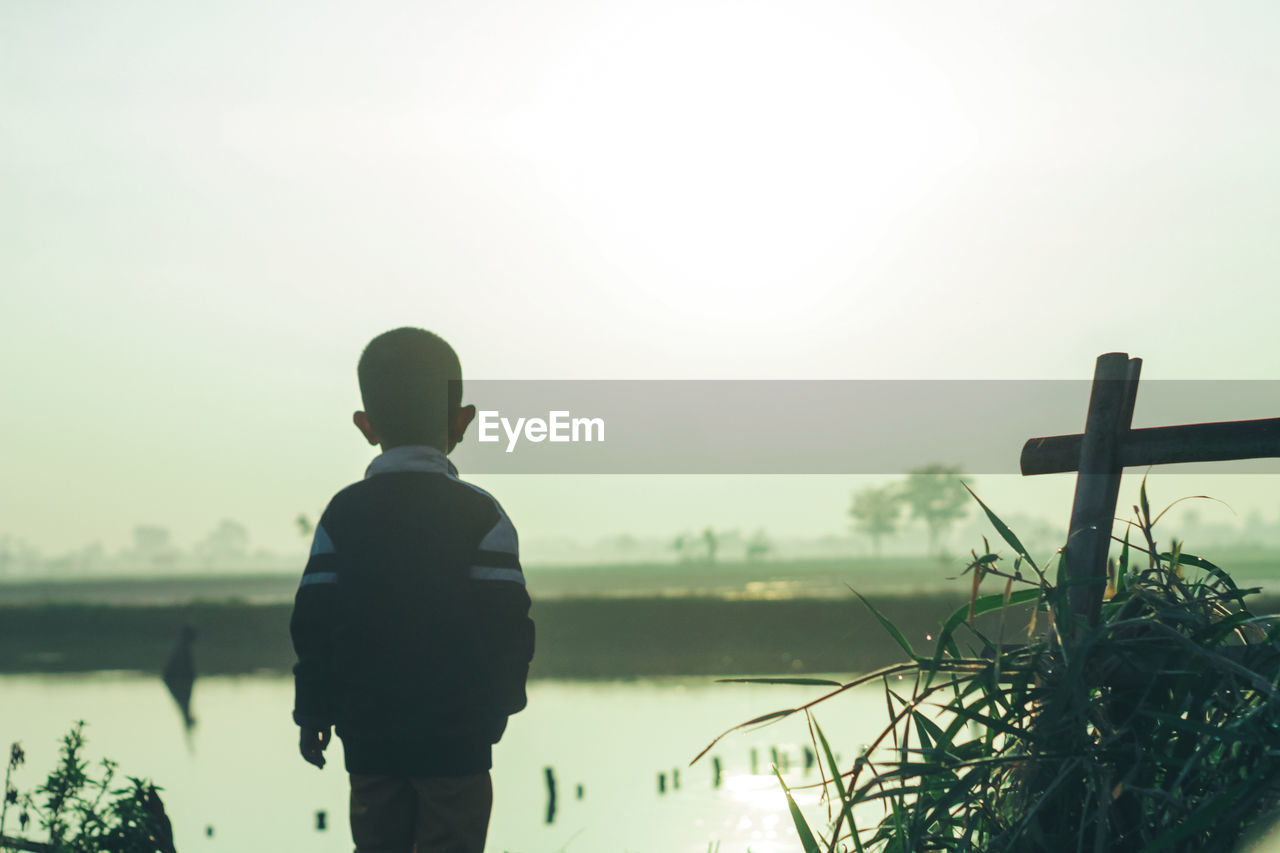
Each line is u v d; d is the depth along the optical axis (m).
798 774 9.96
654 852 7.51
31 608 42.38
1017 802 1.99
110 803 4.04
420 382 2.43
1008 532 2.04
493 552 2.31
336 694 2.24
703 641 33.03
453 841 2.19
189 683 27.56
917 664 2.03
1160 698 1.94
